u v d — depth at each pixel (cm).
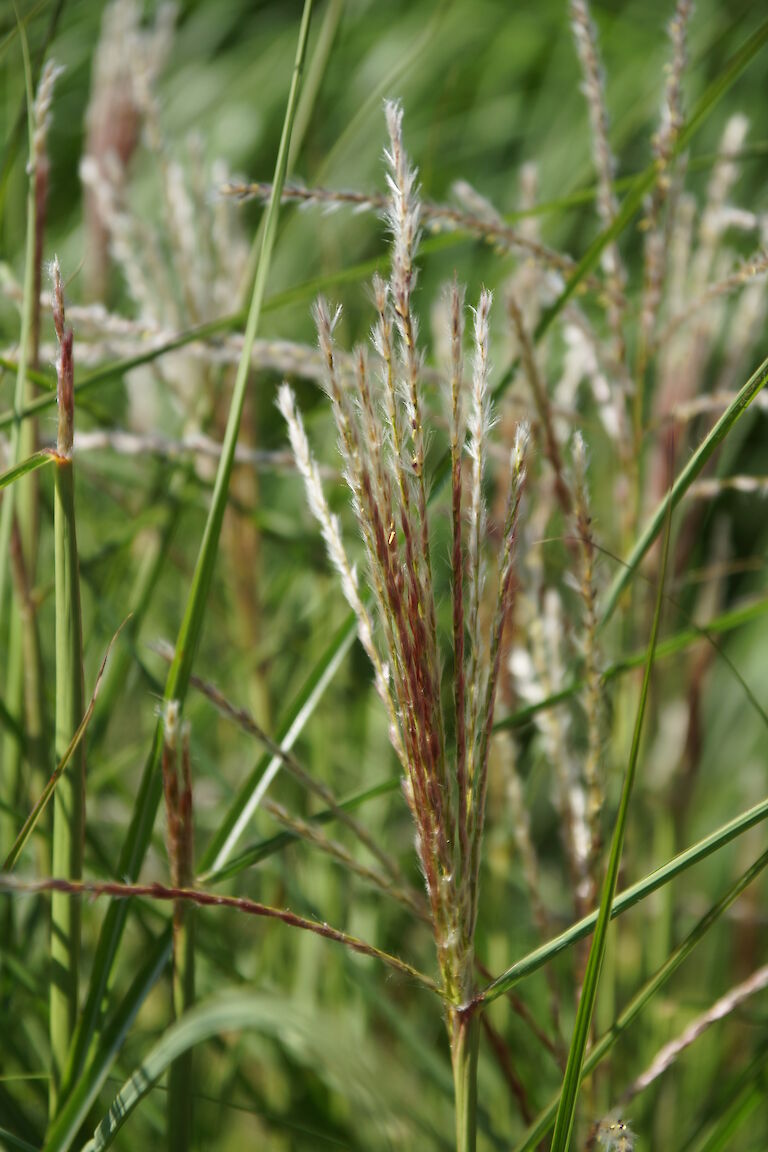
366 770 127
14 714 97
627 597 103
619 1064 105
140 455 117
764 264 96
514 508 79
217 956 103
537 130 252
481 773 80
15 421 91
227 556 124
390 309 78
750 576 206
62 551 83
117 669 106
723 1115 94
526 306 104
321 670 92
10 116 193
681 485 85
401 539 84
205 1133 105
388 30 256
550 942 82
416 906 85
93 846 97
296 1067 106
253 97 262
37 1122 100
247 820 89
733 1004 88
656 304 100
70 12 243
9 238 142
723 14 171
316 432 138
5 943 98
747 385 84
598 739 89
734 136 105
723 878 158
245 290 106
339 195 89
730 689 186
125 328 99
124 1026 84
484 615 97
